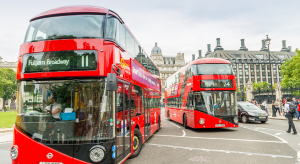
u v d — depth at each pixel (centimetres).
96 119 446
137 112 747
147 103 962
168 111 2194
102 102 451
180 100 1639
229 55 11844
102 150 436
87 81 455
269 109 2969
